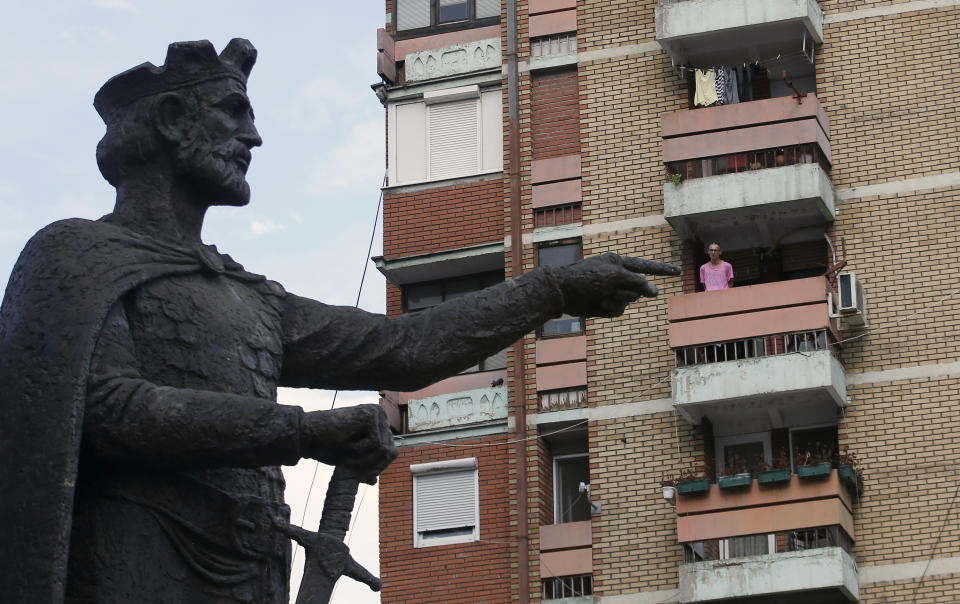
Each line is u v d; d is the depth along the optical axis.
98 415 6.94
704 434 35.50
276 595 7.37
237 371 7.42
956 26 37.19
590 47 39.03
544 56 39.16
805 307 34.88
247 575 7.25
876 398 34.88
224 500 7.23
